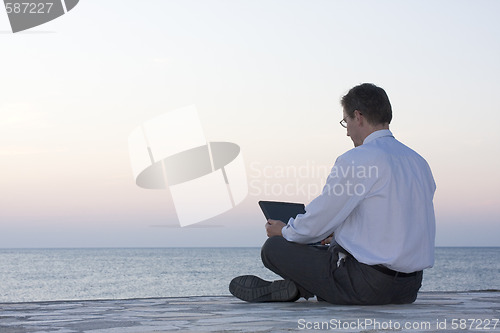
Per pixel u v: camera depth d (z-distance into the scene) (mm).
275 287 3564
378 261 3201
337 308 3217
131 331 2385
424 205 3295
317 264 3402
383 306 3322
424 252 3275
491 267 100562
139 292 53406
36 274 80062
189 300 4234
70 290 55750
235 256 146625
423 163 3395
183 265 101812
